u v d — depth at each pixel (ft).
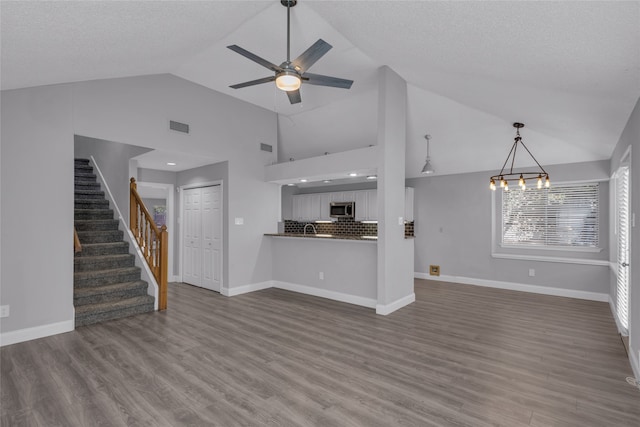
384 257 14.62
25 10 6.10
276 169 19.45
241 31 11.66
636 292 9.29
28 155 11.47
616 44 6.48
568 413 7.32
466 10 7.09
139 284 15.34
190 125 16.47
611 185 16.71
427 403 7.71
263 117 20.11
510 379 8.86
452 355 10.40
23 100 11.38
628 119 10.84
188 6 8.38
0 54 7.73
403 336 12.03
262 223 19.99
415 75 14.05
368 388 8.38
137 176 20.36
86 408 7.45
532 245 19.67
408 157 21.29
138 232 17.26
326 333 12.32
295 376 8.98
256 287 19.51
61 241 12.17
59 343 11.18
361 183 25.23
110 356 10.18
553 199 19.15
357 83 16.19
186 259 21.59
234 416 7.18
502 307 16.01
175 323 13.39
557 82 9.35
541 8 6.09
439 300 17.34
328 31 11.57
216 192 19.12
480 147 18.72
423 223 23.77
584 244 18.21
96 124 13.28
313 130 21.09
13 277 11.14
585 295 17.79
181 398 7.88
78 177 20.61
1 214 10.93
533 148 17.78
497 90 11.90
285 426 6.85
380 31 10.02
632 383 8.68
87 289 14.28
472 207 21.70
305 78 10.07
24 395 7.95
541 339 11.80
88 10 6.86
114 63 11.27
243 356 10.25
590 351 10.75
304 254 18.81
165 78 15.56
